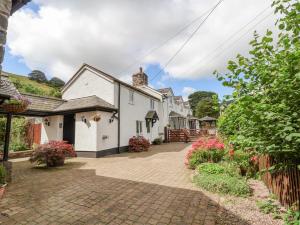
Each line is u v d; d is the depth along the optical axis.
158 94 23.81
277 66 2.35
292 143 2.16
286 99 2.17
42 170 8.13
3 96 5.71
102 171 7.84
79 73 15.55
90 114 12.42
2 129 12.93
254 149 2.92
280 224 3.19
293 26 2.19
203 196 4.73
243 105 2.32
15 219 3.58
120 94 14.77
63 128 14.41
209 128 33.47
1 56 2.43
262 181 5.45
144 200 4.54
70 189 5.39
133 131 16.39
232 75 2.64
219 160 7.69
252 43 2.59
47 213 3.84
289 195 3.44
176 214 3.79
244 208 3.89
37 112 12.59
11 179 6.32
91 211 3.94
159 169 8.16
